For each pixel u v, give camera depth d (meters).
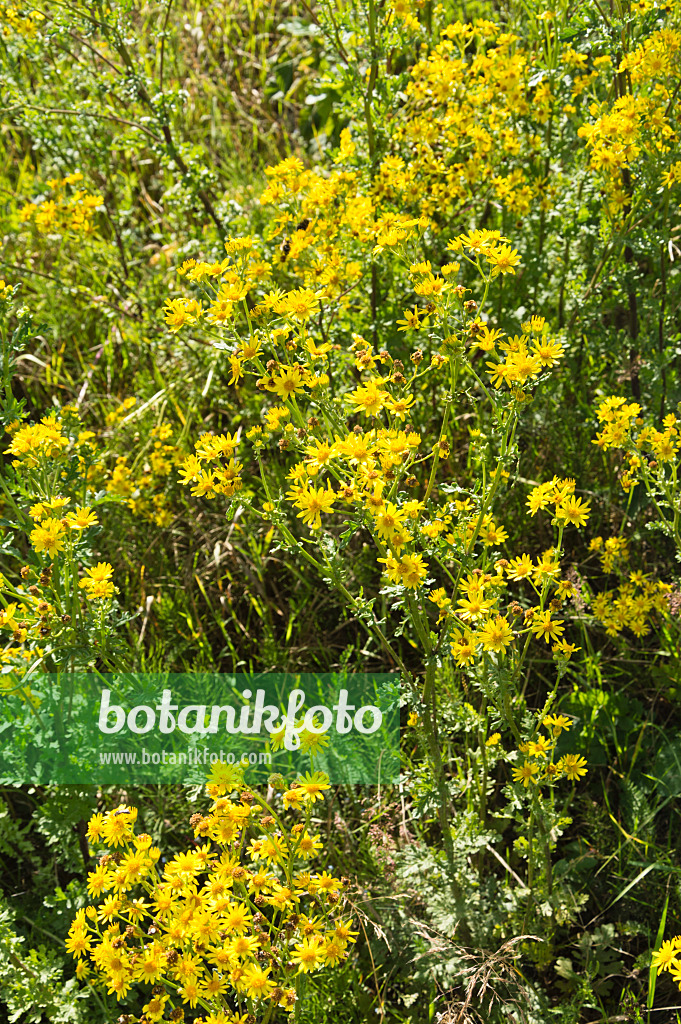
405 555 1.82
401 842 2.40
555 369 2.80
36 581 2.30
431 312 1.98
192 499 3.31
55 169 3.99
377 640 2.88
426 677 1.96
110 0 2.98
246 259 2.04
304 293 1.95
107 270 3.70
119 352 3.78
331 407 1.93
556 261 3.00
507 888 2.23
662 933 2.07
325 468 1.87
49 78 3.45
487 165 3.10
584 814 2.46
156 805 2.50
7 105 3.41
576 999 2.12
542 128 3.08
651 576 2.88
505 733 2.54
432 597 1.93
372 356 1.97
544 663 2.72
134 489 3.13
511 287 3.11
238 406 3.39
